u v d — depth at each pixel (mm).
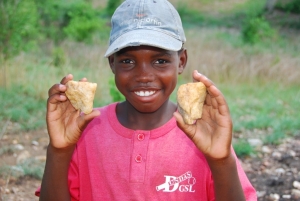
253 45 13594
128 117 2184
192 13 25828
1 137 5262
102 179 2141
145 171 2066
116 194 2092
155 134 2115
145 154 2082
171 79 2023
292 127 6520
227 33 18312
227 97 8672
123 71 2012
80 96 1877
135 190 2062
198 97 1812
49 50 12164
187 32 16234
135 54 1965
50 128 1909
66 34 13664
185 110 1815
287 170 4875
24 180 4309
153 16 2025
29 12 8414
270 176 4723
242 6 26625
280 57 10898
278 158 5242
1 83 7871
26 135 5691
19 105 6844
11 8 8008
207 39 14266
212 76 9953
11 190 4074
